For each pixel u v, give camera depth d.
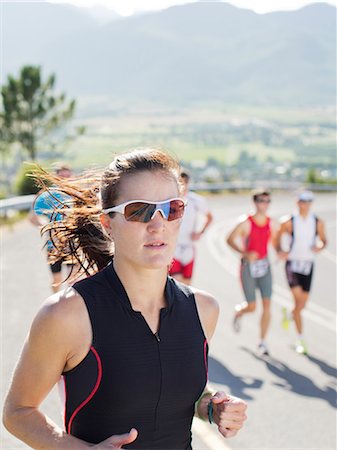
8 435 4.93
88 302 2.35
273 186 47.94
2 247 15.49
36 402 2.41
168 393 2.40
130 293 2.42
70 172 7.68
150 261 2.38
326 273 16.47
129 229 2.39
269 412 6.11
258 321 10.27
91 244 2.87
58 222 2.86
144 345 2.37
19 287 10.80
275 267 16.59
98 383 2.33
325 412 6.18
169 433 2.45
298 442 5.35
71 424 2.40
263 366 7.75
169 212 2.41
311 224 8.91
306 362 8.03
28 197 21.33
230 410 2.47
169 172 2.48
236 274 14.99
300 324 8.67
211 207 33.75
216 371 7.44
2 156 32.19
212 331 2.63
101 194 2.53
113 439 2.25
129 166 2.45
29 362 2.36
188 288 2.58
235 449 5.11
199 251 18.77
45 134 32.59
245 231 8.75
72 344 2.33
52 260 2.92
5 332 7.82
